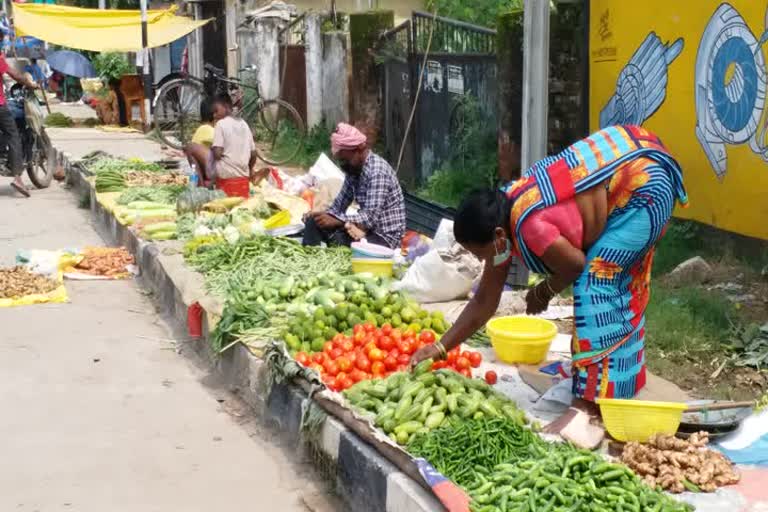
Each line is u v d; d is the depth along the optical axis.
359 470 4.13
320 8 18.61
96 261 9.02
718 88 7.05
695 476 3.70
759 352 5.61
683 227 7.85
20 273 8.48
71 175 14.20
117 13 18.89
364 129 13.99
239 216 8.69
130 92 20.48
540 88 6.47
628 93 8.11
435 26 12.27
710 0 7.08
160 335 7.07
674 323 6.03
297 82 17.47
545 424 4.41
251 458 4.88
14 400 5.64
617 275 4.18
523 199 4.12
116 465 4.75
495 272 4.32
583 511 3.37
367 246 7.06
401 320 5.63
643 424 4.00
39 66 27.52
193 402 5.68
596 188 4.10
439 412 4.20
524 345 5.30
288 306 6.18
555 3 8.78
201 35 21.80
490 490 3.56
